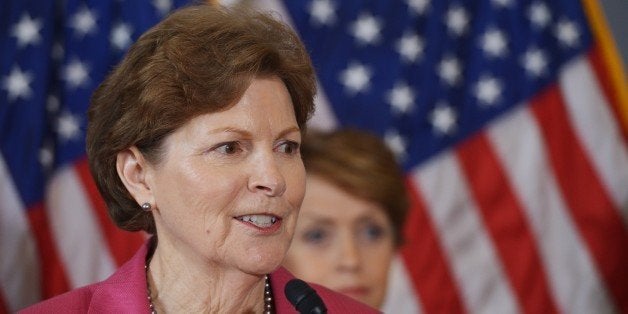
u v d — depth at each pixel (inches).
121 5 299.4
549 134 310.3
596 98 311.3
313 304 119.3
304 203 282.4
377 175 287.7
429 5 312.0
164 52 123.0
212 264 127.9
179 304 130.5
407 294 298.7
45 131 293.6
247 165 122.9
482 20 314.0
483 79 311.3
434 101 308.3
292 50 130.8
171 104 121.4
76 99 296.0
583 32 314.7
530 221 307.9
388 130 304.2
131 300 129.0
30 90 292.0
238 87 121.3
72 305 132.5
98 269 295.0
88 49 297.1
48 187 293.4
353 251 284.4
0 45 292.5
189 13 127.5
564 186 309.7
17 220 289.9
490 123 309.6
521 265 307.6
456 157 307.6
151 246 139.1
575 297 309.0
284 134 125.0
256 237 124.2
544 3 316.2
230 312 131.0
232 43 123.2
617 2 336.8
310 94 132.7
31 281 290.7
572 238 309.6
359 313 145.9
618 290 308.7
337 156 284.8
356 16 308.7
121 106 125.4
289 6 303.9
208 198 122.0
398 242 296.0
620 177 309.6
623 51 335.0
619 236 308.8
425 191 304.5
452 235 305.4
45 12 296.5
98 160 131.7
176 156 123.4
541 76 312.0
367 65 306.7
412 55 309.0
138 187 129.3
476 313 305.3
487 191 308.0
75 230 294.2
